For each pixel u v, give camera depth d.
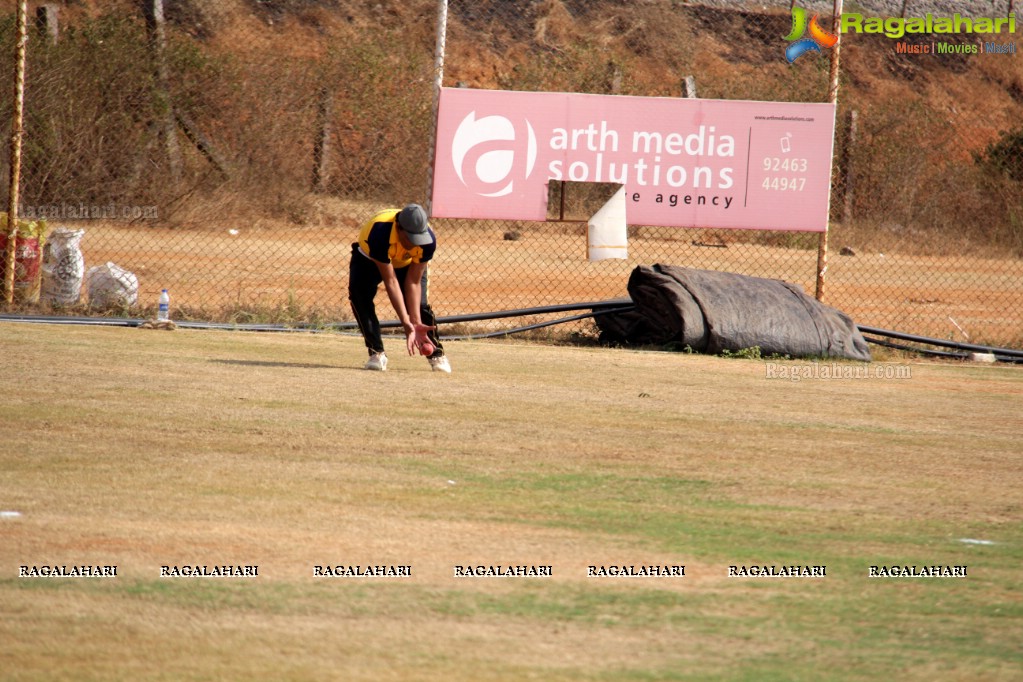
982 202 90.69
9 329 36.25
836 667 12.67
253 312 42.19
